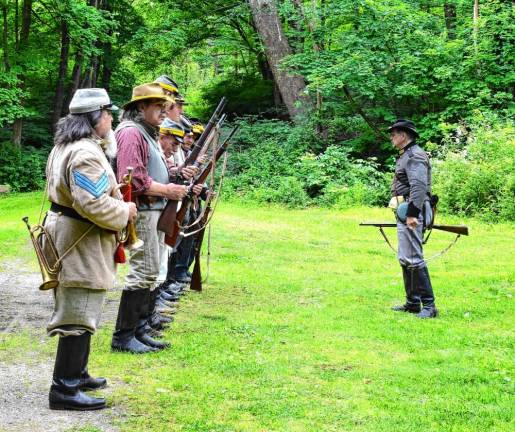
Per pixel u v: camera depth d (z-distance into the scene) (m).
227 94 25.95
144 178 4.58
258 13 20.44
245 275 8.36
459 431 3.61
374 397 4.10
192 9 24.22
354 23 18.58
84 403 3.66
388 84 17.67
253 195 16.88
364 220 13.62
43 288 3.49
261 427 3.56
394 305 6.83
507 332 5.80
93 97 3.60
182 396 3.98
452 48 17.72
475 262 9.48
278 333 5.58
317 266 9.20
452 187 14.39
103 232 3.62
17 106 20.88
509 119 16.20
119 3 25.44
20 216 14.55
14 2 23.27
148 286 4.85
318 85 17.47
